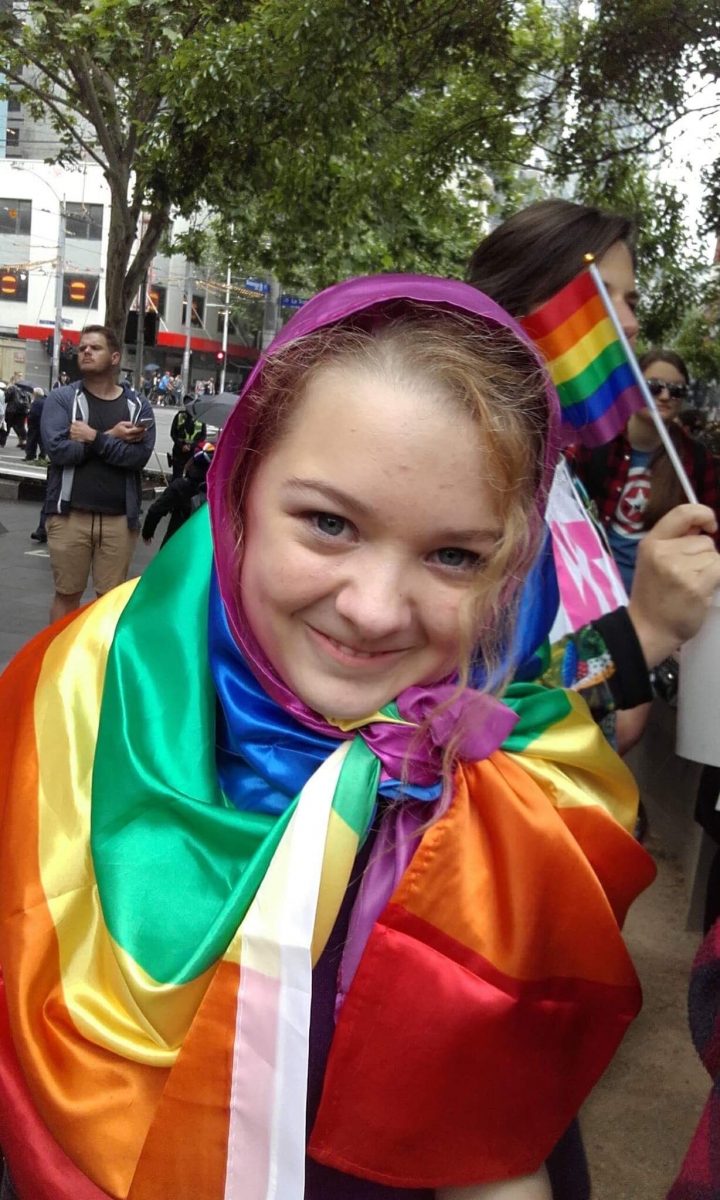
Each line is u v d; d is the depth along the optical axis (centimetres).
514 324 92
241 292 4250
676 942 307
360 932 95
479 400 84
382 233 1250
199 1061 88
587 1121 230
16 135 3872
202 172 892
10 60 1292
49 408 524
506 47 711
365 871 97
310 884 89
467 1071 89
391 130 893
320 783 93
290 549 87
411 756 93
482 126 842
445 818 93
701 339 1127
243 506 96
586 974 94
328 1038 95
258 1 930
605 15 643
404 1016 89
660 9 602
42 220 3981
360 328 89
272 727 97
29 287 4056
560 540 156
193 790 97
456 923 91
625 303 188
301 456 86
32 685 112
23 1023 92
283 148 847
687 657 127
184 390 4250
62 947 96
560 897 93
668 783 378
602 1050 97
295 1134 86
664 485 233
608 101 700
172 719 100
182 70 771
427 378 84
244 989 89
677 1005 275
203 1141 87
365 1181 95
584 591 154
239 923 91
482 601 88
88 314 4081
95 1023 91
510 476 87
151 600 109
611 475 242
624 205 835
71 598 543
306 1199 94
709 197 702
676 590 115
